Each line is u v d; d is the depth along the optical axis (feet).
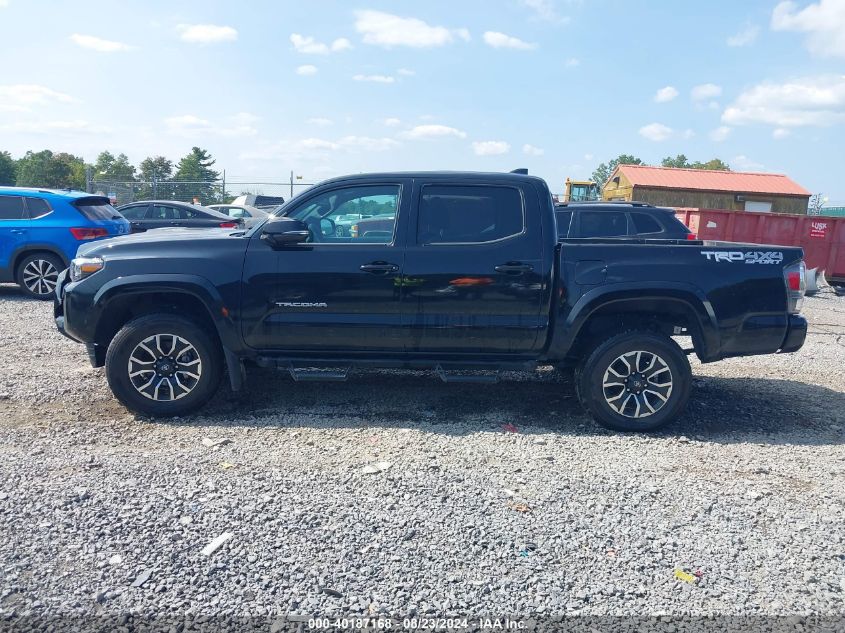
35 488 12.85
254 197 86.63
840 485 14.35
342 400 19.47
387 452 15.35
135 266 17.02
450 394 20.34
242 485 13.28
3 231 35.45
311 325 17.22
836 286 55.42
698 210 54.75
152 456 14.71
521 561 10.87
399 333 17.28
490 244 17.19
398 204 17.44
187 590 9.86
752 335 17.44
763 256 17.52
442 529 11.76
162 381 17.25
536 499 13.06
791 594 10.26
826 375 24.36
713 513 12.76
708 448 16.46
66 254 35.63
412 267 17.03
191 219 52.11
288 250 17.20
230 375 17.52
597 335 17.98
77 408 18.02
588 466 14.90
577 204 36.24
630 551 11.29
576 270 17.11
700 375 23.98
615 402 17.38
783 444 16.93
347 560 10.73
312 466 14.38
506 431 17.15
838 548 11.62
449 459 15.02
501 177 17.56
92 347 17.74
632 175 119.24
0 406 17.97
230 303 17.03
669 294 17.07
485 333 17.26
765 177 124.36
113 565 10.41
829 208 113.80
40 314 31.71
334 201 17.65
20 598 9.57
